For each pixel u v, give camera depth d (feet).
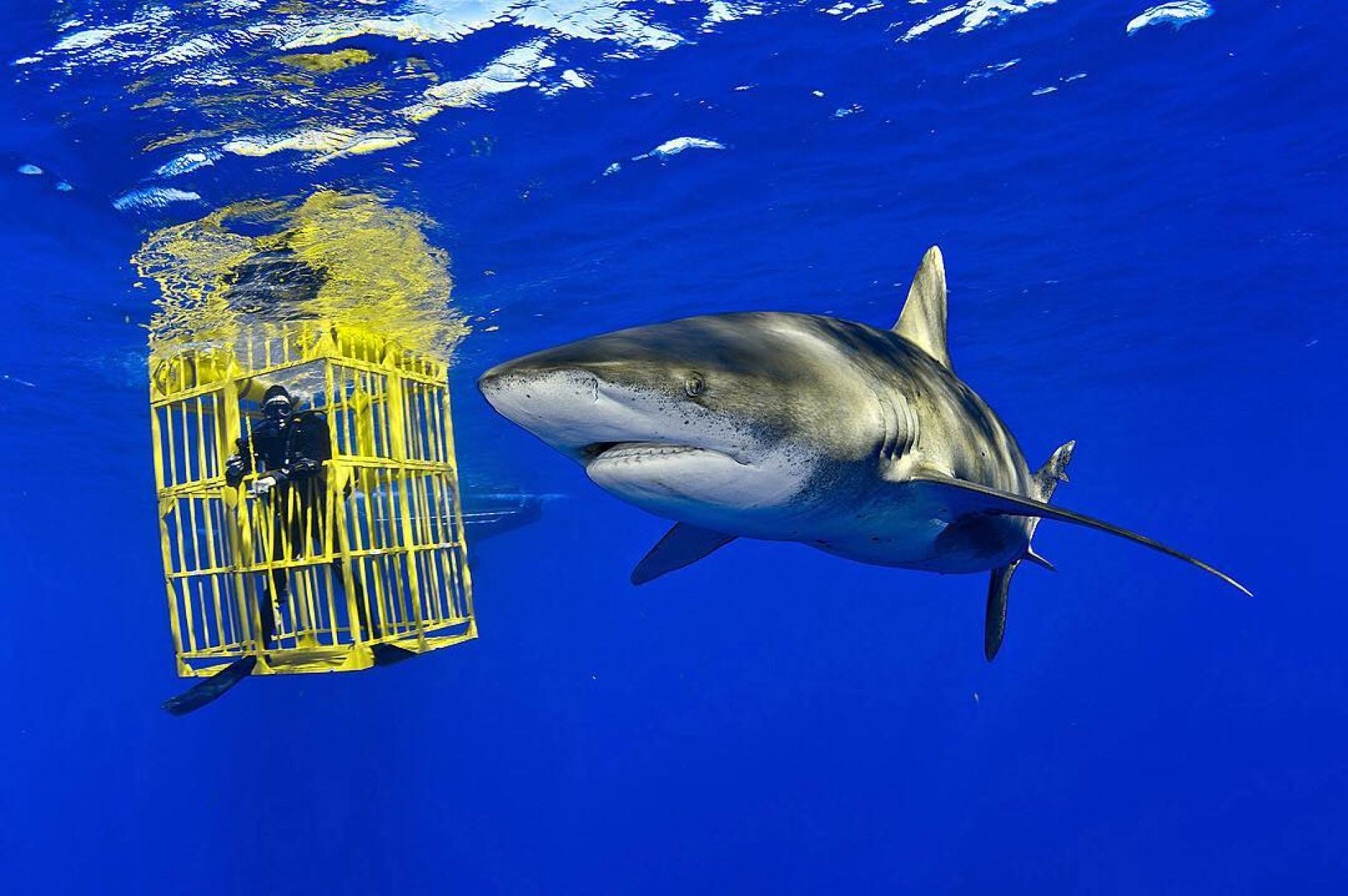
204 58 24.17
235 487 23.25
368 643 21.68
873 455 11.78
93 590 218.38
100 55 23.76
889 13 29.07
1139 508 208.23
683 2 27.04
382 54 25.21
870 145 37.01
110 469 89.86
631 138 33.63
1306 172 43.75
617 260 45.06
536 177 34.60
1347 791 183.21
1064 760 195.72
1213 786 176.14
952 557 15.99
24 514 117.08
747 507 10.87
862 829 153.69
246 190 30.78
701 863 141.59
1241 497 194.18
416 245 37.29
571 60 28.14
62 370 54.49
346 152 29.53
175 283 37.60
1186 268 57.06
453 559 25.39
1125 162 41.11
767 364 10.85
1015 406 96.27
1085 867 136.26
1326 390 97.81
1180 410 104.22
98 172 29.48
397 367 25.13
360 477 23.82
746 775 192.44
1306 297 65.31
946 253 50.16
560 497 119.34
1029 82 33.91
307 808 128.26
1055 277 56.44
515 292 46.16
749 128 34.68
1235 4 30.37
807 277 51.21
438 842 139.23
